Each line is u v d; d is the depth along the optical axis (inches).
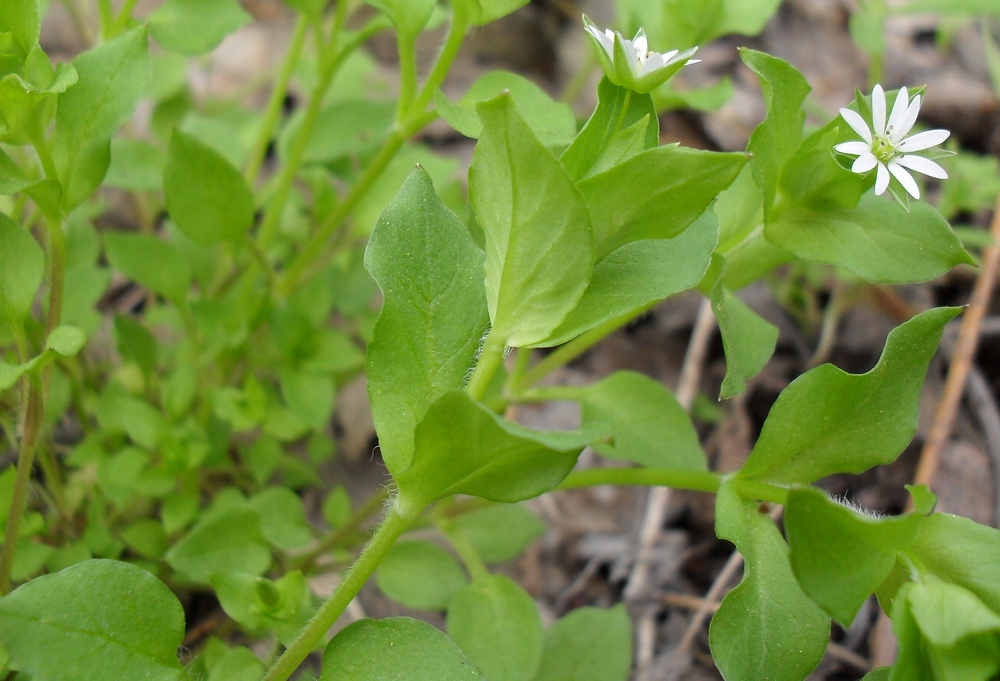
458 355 5.8
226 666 6.1
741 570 8.6
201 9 7.1
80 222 7.9
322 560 8.0
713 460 9.4
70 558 7.0
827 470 6.0
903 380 5.9
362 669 5.6
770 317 10.4
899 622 5.5
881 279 6.2
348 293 8.5
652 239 5.8
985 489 8.5
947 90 12.3
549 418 9.7
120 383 7.9
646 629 8.3
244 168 9.8
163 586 5.7
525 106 6.6
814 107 8.5
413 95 7.2
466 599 7.0
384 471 9.0
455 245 5.8
